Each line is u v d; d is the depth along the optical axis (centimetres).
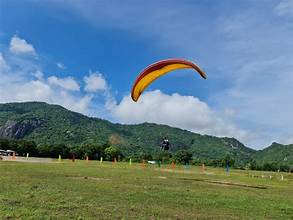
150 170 5006
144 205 2006
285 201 2539
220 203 2248
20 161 5384
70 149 10062
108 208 1859
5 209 1691
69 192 2250
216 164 10775
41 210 1714
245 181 4181
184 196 2411
